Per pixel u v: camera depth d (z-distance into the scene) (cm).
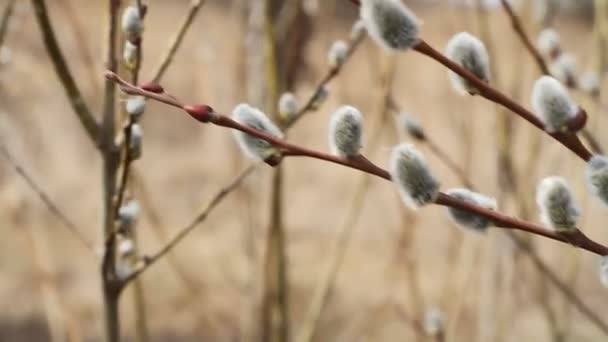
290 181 286
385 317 200
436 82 201
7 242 284
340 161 68
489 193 175
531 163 131
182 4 281
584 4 183
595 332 214
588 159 67
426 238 226
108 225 91
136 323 117
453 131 194
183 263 219
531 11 132
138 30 80
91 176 299
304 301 241
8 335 288
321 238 271
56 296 151
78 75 183
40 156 288
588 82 102
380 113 122
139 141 85
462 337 149
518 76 130
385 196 221
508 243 134
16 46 192
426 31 171
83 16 222
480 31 123
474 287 154
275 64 110
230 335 170
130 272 91
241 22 143
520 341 191
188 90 237
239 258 208
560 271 164
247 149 68
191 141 320
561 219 66
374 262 246
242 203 141
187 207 291
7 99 192
